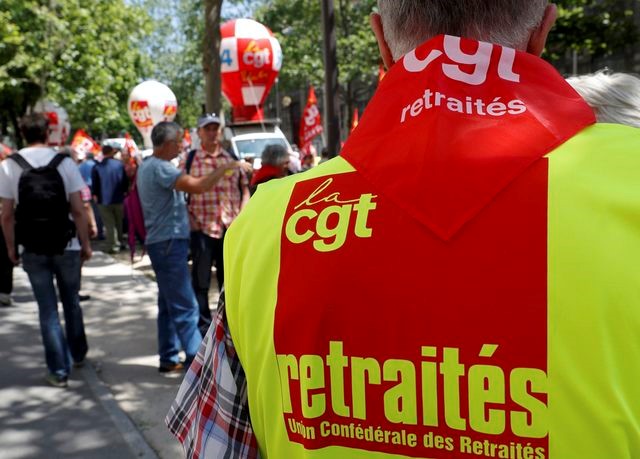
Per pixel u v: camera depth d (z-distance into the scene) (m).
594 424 0.67
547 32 0.91
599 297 0.67
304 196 0.87
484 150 0.75
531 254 0.70
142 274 8.62
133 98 11.12
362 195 0.81
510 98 0.78
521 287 0.70
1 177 4.41
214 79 7.94
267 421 0.87
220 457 0.93
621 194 0.70
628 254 0.68
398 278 0.75
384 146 0.82
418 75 0.82
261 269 0.87
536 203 0.72
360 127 0.86
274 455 0.87
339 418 0.79
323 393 0.79
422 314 0.73
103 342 5.53
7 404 4.22
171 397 4.27
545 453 0.68
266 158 5.18
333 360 0.78
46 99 16.06
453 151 0.76
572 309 0.68
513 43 0.88
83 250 4.71
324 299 0.79
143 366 4.88
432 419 0.73
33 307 7.04
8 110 21.11
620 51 18.84
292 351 0.82
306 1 23.77
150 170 4.26
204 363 1.00
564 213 0.70
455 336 0.72
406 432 0.75
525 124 0.76
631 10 16.61
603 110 1.84
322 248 0.81
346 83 24.80
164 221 4.30
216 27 7.86
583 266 0.68
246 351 0.88
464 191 0.74
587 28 15.15
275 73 9.58
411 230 0.76
